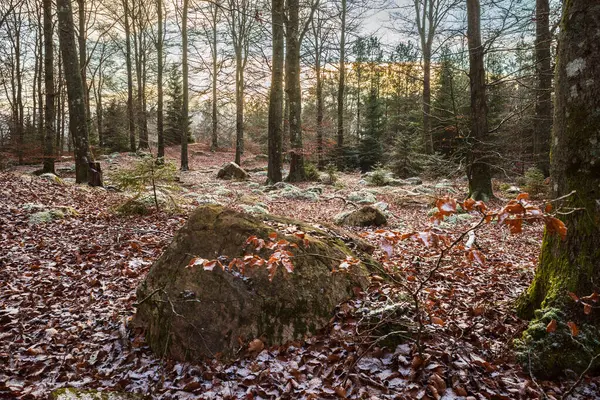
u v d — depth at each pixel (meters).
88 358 3.60
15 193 9.23
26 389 3.12
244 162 29.92
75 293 4.90
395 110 34.28
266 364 3.27
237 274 3.72
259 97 24.94
